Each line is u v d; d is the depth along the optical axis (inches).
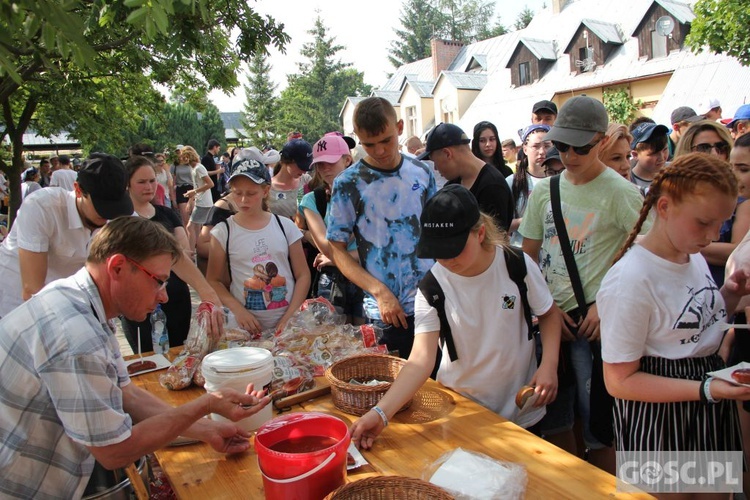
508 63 952.3
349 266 107.7
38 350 55.7
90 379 55.3
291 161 172.7
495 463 58.4
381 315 101.0
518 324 81.5
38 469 59.6
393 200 108.0
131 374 97.6
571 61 857.5
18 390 57.3
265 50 318.0
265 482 53.9
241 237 115.6
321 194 141.5
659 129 136.2
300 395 81.2
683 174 61.2
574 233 100.5
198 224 310.7
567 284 102.0
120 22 166.7
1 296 107.3
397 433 70.6
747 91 613.0
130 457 58.0
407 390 73.1
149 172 138.0
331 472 52.9
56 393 55.1
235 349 76.0
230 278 118.0
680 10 725.9
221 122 1606.8
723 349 95.8
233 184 113.7
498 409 82.8
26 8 66.8
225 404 65.9
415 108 1221.7
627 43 810.8
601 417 90.7
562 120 97.2
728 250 108.8
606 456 101.1
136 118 523.2
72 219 100.5
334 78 2108.8
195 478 62.4
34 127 478.9
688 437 68.4
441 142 126.5
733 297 80.5
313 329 101.0
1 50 67.5
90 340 56.2
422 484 50.6
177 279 147.3
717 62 664.4
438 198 74.5
